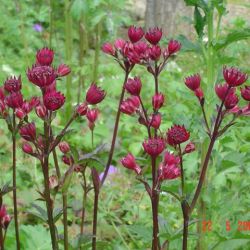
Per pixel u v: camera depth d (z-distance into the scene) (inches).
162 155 25.2
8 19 76.9
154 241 22.8
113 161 49.2
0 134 44.4
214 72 29.5
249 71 30.8
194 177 34.8
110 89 53.8
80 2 50.7
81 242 24.5
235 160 28.0
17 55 74.8
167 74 60.2
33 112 46.6
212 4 29.2
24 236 32.9
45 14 76.1
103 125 51.6
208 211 30.3
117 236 37.2
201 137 29.3
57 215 22.9
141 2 118.8
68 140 49.8
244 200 32.3
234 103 22.2
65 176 22.2
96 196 24.4
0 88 23.2
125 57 24.6
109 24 59.6
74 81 60.0
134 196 39.8
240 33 27.5
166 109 50.1
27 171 41.2
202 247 29.7
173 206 37.1
